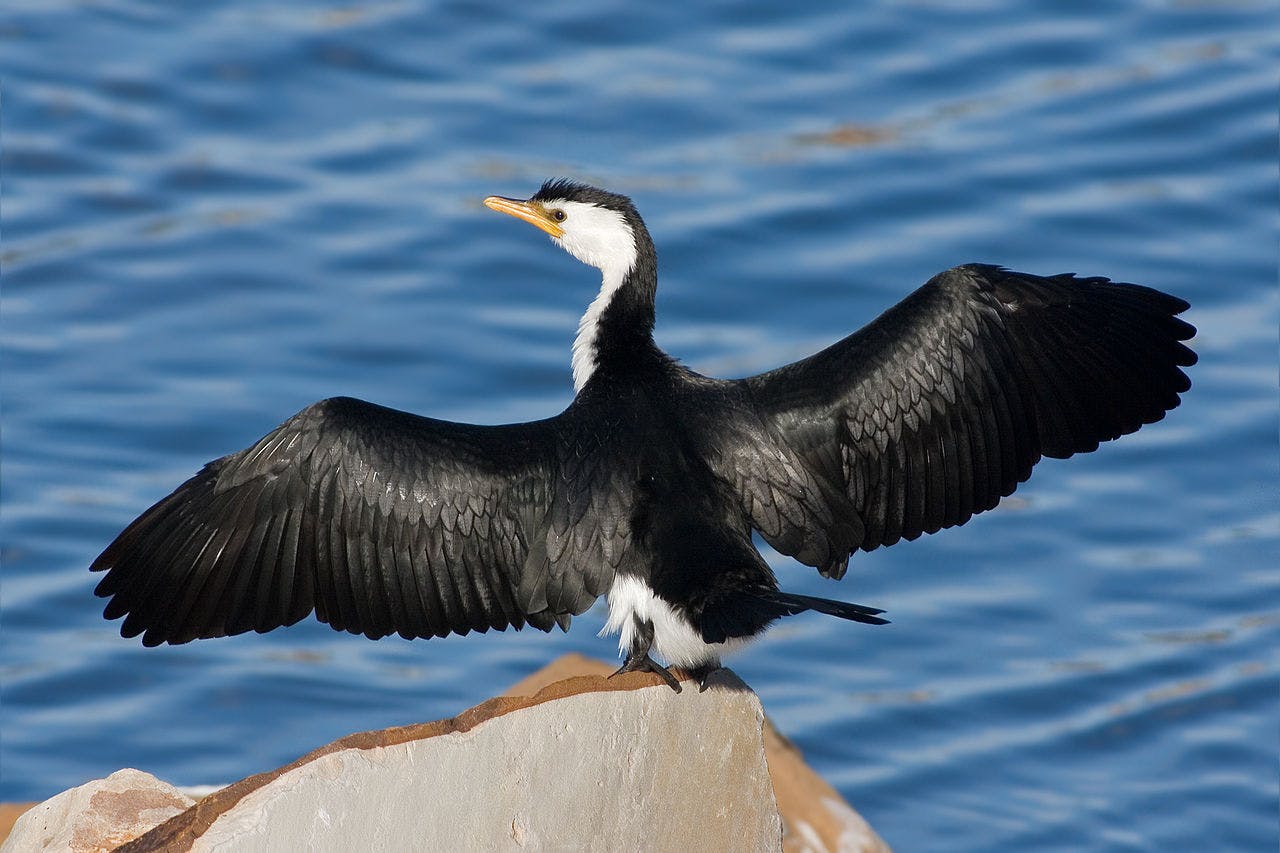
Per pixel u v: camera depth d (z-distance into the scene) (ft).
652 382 29.17
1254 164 64.23
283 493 27.84
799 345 58.34
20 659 49.55
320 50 70.74
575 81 69.05
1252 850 45.50
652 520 27.32
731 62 69.87
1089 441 29.66
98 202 64.64
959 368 28.78
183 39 71.56
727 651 27.61
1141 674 49.85
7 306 60.39
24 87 69.00
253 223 63.46
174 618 28.43
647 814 27.07
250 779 22.93
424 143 66.59
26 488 53.42
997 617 51.78
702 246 61.62
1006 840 45.03
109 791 26.13
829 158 65.10
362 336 59.26
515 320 60.03
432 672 50.26
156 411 56.24
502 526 27.81
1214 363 57.72
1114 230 61.82
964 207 63.00
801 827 38.55
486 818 24.64
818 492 28.37
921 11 72.18
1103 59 69.56
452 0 72.69
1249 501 54.29
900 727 48.57
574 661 39.81
